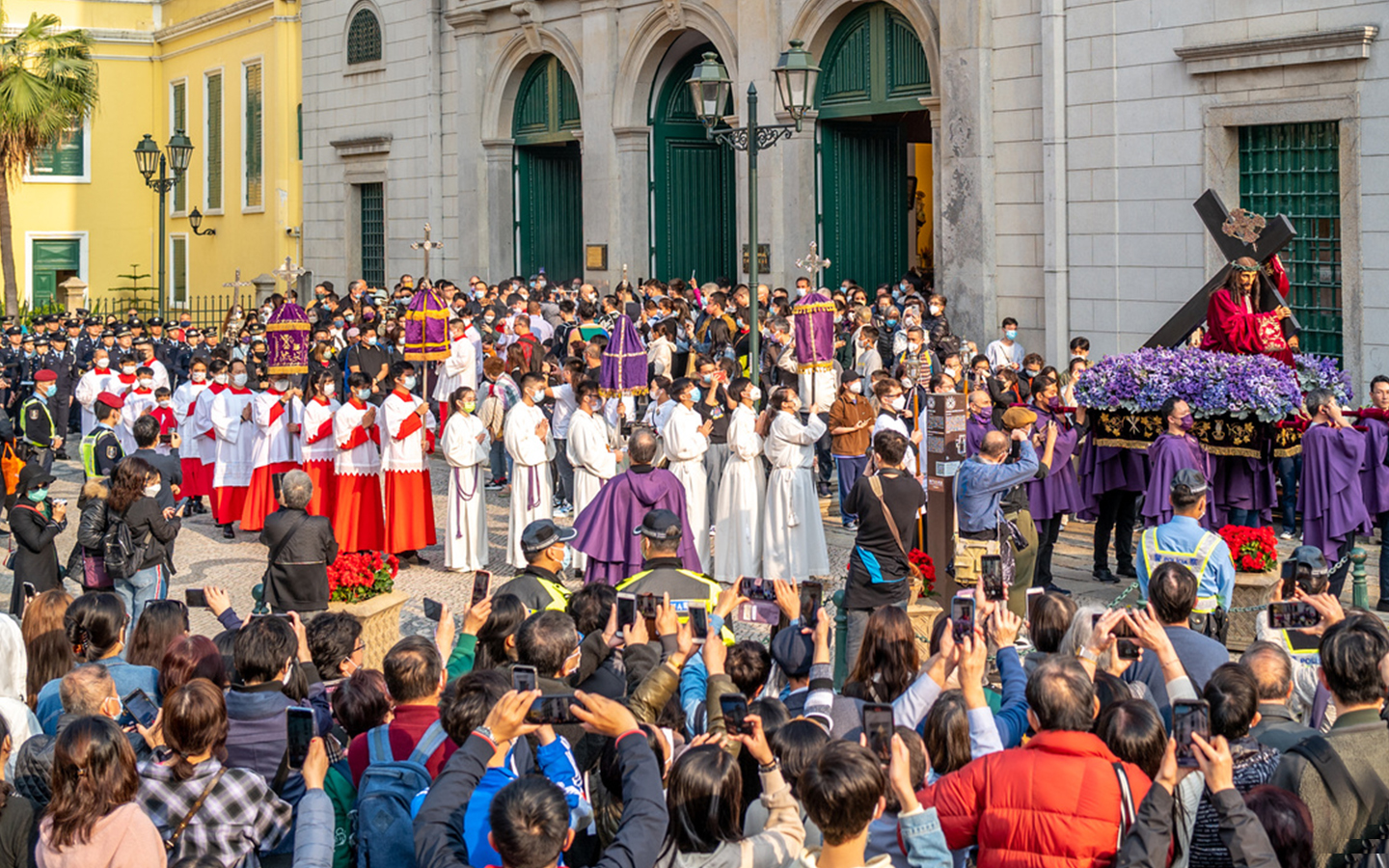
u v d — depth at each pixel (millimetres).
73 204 61688
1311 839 6270
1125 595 13711
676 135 37562
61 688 8250
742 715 6441
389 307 35125
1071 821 6344
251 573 21078
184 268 60781
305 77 49688
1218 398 17141
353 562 15383
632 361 20438
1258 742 7293
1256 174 24484
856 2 30906
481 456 20562
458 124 42500
